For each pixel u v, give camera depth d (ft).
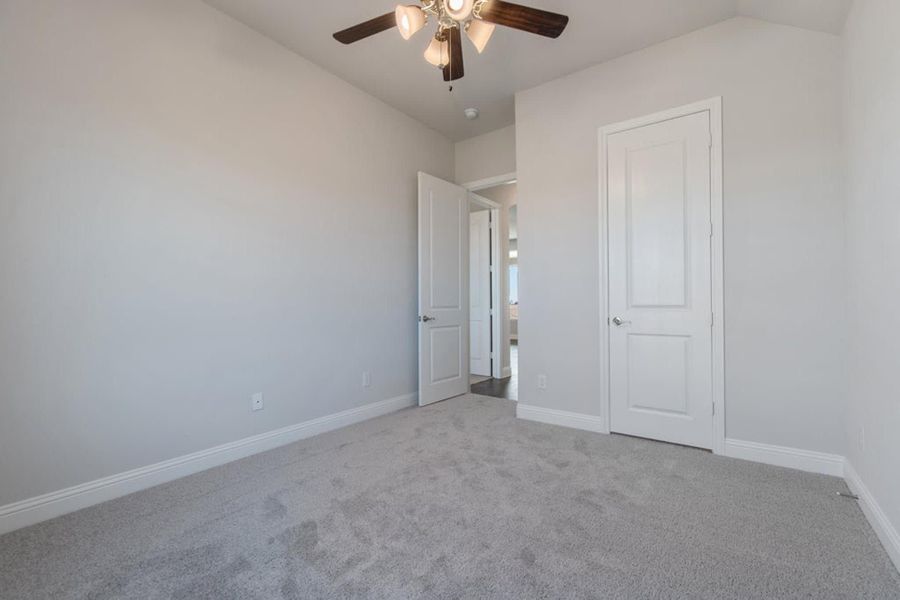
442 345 13.55
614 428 9.94
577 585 4.62
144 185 7.25
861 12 6.21
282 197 9.45
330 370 10.50
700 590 4.53
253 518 6.11
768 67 8.10
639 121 9.56
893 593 4.45
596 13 8.26
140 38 7.23
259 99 9.01
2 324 5.86
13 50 5.97
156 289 7.39
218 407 8.25
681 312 9.04
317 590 4.57
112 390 6.86
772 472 7.62
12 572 4.92
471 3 5.59
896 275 4.96
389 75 10.69
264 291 9.07
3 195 5.87
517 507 6.37
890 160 5.15
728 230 8.46
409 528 5.80
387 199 12.26
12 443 5.92
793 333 7.84
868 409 5.99
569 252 10.61
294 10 8.28
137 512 6.32
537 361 11.13
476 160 14.67
